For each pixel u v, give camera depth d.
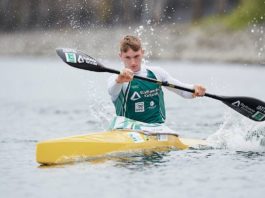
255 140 32.41
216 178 24.66
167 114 49.25
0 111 52.91
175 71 104.62
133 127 30.31
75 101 61.16
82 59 31.06
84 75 97.88
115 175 25.06
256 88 71.94
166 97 63.62
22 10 149.62
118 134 29.66
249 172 25.77
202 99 60.88
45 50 179.25
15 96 68.25
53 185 23.73
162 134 30.61
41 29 170.50
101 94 61.47
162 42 154.12
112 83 29.70
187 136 37.50
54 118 47.44
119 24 137.00
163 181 24.11
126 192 22.50
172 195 22.09
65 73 112.75
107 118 46.28
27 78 100.75
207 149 30.88
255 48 136.00
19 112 52.03
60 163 27.44
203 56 145.50
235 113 36.62
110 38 133.62
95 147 28.31
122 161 27.59
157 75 31.44
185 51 150.25
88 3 75.50
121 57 30.73
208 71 104.88
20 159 29.69
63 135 38.44
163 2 164.12
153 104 31.03
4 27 180.62
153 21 144.38
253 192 22.61
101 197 21.92
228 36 148.00
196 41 152.75
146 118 30.92
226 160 28.20
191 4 194.38
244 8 158.62
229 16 166.50
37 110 53.47
